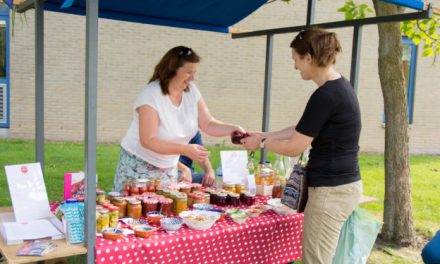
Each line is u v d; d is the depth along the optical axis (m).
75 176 2.57
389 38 4.07
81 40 9.11
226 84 9.75
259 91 9.89
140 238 2.15
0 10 8.80
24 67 9.04
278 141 2.43
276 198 3.01
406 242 4.29
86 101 1.96
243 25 9.62
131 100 9.47
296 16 9.75
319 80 2.26
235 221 2.46
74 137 9.38
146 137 2.71
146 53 9.37
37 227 2.18
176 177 3.12
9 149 8.16
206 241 2.27
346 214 2.28
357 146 2.30
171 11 3.46
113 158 7.94
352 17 4.40
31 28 8.96
